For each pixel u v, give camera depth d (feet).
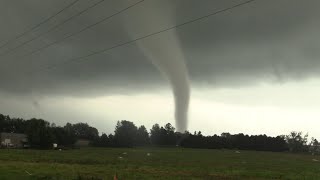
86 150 565.12
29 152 401.49
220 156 504.02
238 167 270.67
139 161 302.66
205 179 159.12
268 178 180.24
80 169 177.58
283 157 560.61
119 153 475.72
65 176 138.82
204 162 334.44
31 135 602.44
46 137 605.31
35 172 151.94
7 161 232.53
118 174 155.94
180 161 338.34
